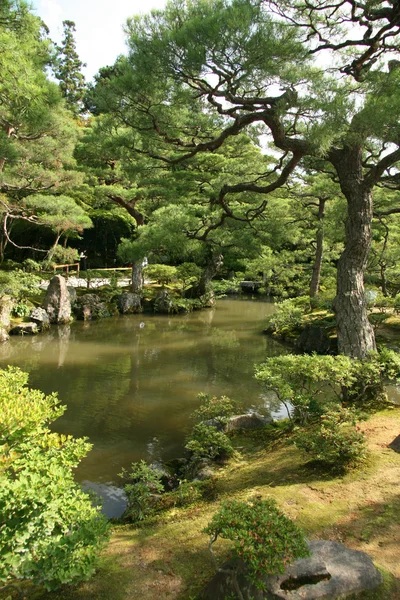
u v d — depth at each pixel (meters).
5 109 11.12
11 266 22.81
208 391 9.34
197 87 7.69
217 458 5.64
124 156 10.48
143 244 14.15
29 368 10.87
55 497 2.92
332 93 6.41
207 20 5.94
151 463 6.12
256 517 2.74
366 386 6.86
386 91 6.57
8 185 13.99
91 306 18.84
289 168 8.20
